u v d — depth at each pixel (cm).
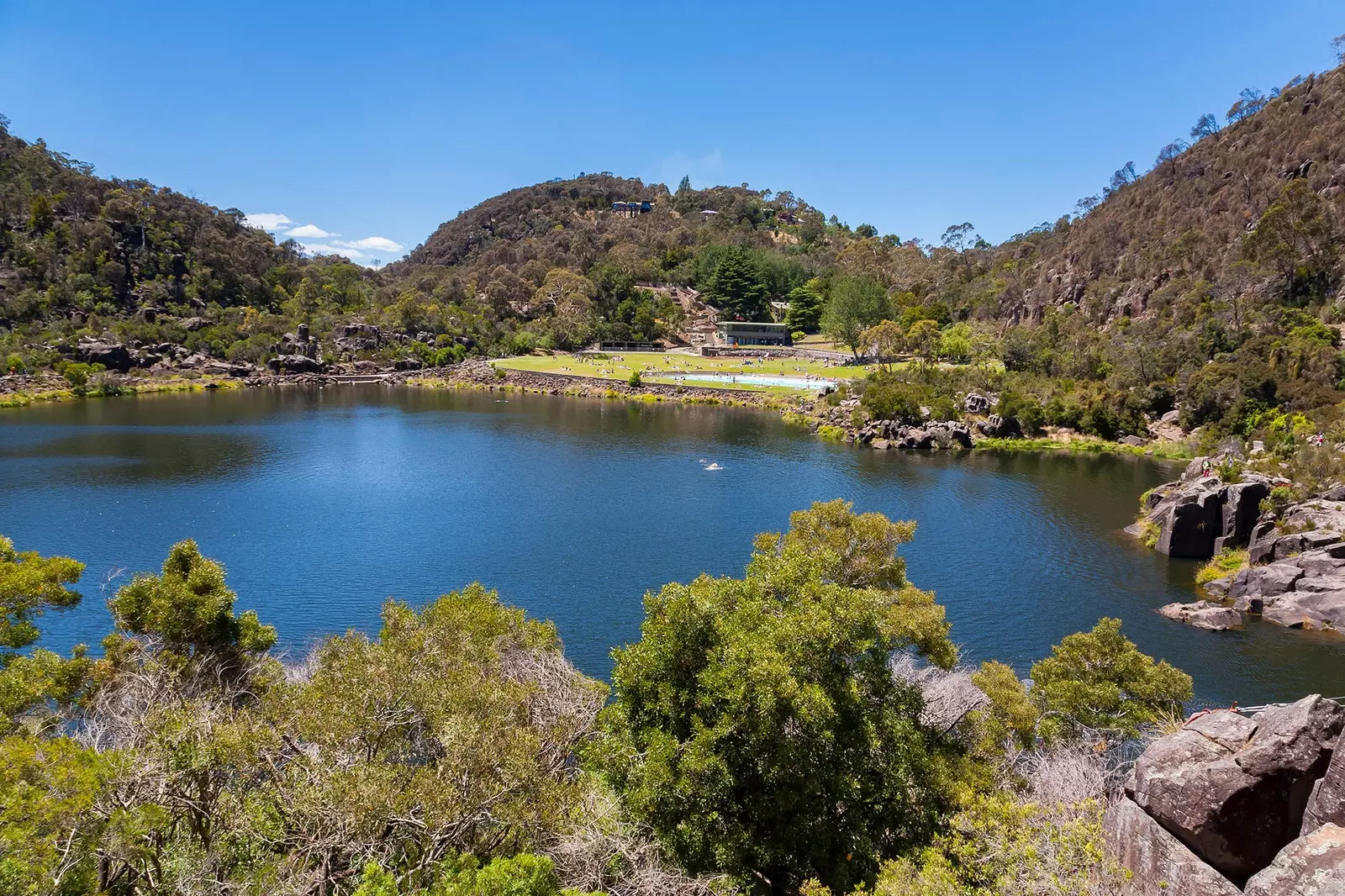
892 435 12262
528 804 1867
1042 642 4988
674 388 17888
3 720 1978
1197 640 4972
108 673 2708
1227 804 1524
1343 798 1370
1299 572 5503
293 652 4581
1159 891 1565
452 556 6488
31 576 2658
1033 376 14925
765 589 2644
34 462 9556
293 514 7650
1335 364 11488
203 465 9762
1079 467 10600
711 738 2081
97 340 18562
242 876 1745
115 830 1628
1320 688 4334
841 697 2208
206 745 1897
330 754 1992
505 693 2209
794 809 2156
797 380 18312
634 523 7581
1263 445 9612
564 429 13550
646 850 1997
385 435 12619
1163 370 13462
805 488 9169
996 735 2650
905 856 1956
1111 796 2077
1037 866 1589
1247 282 15800
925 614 3011
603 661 4619
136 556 6259
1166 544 6762
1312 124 19312
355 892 1521
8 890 1423
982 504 8450
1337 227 15825
